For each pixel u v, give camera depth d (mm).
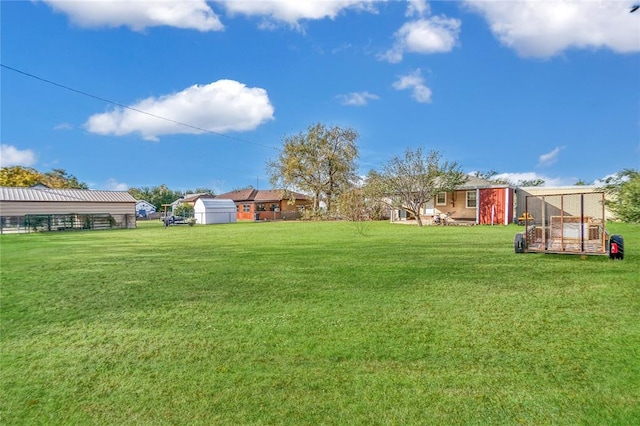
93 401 2400
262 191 51938
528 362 2836
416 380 2580
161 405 2328
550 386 2457
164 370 2838
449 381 2557
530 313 4094
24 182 40438
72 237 18281
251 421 2125
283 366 2854
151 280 6438
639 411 2137
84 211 28328
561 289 5215
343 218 34250
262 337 3504
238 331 3689
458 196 25047
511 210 23109
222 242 13422
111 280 6512
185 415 2205
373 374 2688
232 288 5660
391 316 4082
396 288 5438
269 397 2389
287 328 3746
